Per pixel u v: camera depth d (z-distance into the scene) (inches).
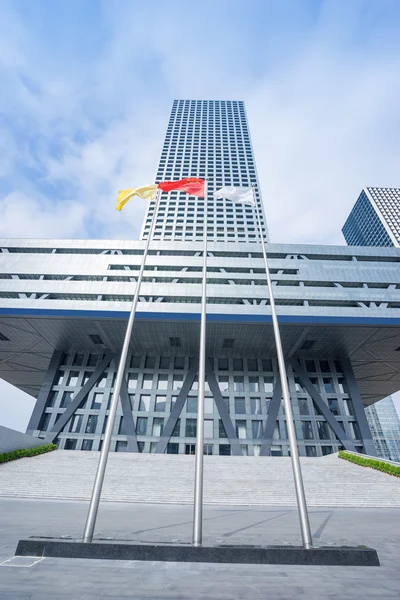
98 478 265.6
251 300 1386.6
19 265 1448.1
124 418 1416.1
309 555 223.0
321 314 1327.5
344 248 1556.3
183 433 1391.5
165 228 2496.3
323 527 383.9
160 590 168.9
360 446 1384.1
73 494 660.1
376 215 4089.6
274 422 1419.8
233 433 1381.6
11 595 157.1
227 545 231.6
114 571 196.9
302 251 1545.3
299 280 1439.5
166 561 219.8
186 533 313.6
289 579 188.5
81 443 1369.3
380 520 451.8
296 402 1476.4
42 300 1338.6
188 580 184.4
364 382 1926.7
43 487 689.0
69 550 224.8
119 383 328.5
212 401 1477.6
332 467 904.3
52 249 1531.7
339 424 1425.9
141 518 420.8
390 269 1473.9
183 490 693.3
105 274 1440.7
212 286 1408.7
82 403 1472.7
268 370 1588.3
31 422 1400.1
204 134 3348.9
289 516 481.7
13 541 265.9
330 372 1585.9
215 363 1598.2
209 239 2417.6
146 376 1550.2
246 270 1486.2
